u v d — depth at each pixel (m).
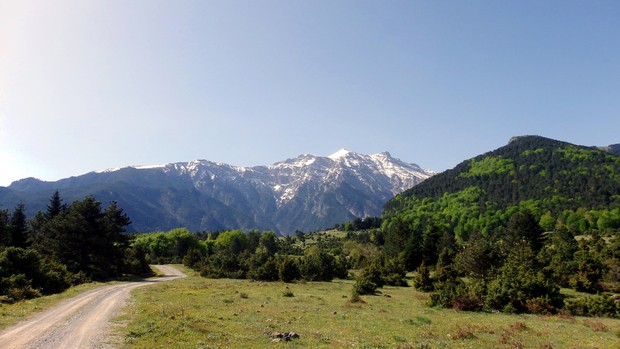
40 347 18.31
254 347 18.02
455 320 32.09
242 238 180.88
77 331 22.05
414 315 34.06
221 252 105.50
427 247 102.00
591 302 40.12
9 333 21.64
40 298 39.31
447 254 82.50
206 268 89.69
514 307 39.91
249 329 22.89
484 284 43.78
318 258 84.06
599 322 32.62
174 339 19.11
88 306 33.28
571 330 28.16
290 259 78.31
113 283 64.19
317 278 80.81
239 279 83.81
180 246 152.62
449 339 22.89
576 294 56.84
